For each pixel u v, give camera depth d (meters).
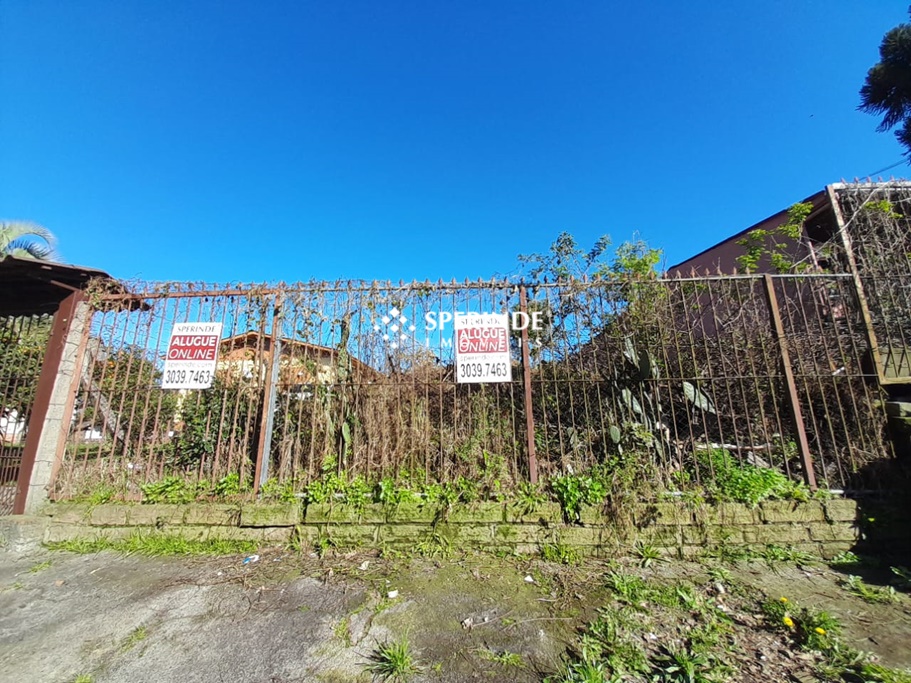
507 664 2.47
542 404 4.35
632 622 2.85
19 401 4.86
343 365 4.59
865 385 4.36
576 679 2.32
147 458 4.55
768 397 4.66
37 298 5.07
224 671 2.45
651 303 4.71
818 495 3.98
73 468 4.61
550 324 4.59
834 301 4.71
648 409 4.49
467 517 4.00
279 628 2.87
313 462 4.42
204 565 3.82
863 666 2.35
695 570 3.61
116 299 4.88
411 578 3.53
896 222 4.83
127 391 4.68
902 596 3.17
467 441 4.39
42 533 4.31
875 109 9.05
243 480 4.38
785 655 2.49
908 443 4.10
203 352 4.66
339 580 3.51
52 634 2.84
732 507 3.92
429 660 2.52
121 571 3.73
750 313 4.71
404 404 4.54
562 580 3.47
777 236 7.96
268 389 4.49
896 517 3.88
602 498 3.98
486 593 3.29
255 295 4.71
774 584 3.37
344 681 2.36
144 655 2.60
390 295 4.64
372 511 4.07
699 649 2.52
